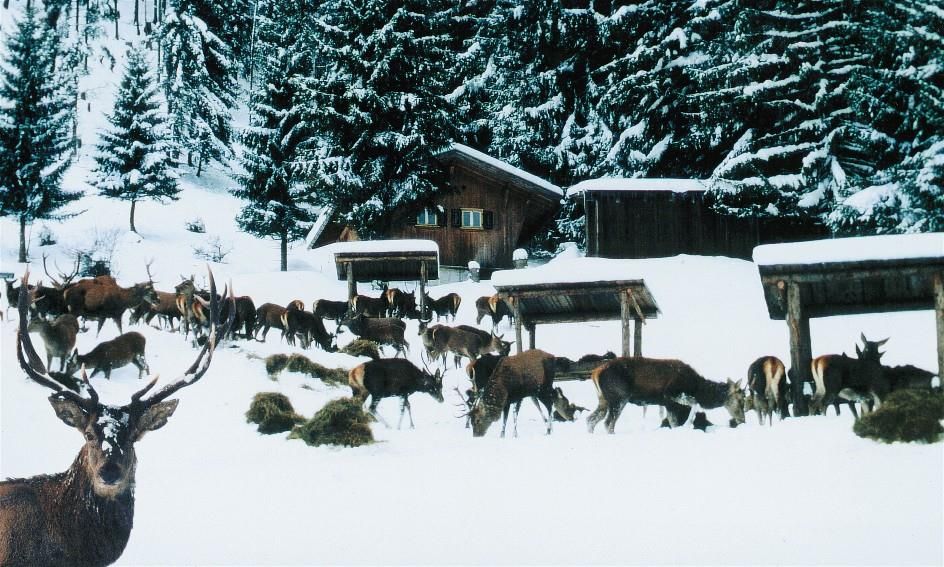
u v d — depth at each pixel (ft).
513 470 31.81
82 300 66.54
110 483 15.67
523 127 138.41
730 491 26.99
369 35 119.96
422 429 48.37
